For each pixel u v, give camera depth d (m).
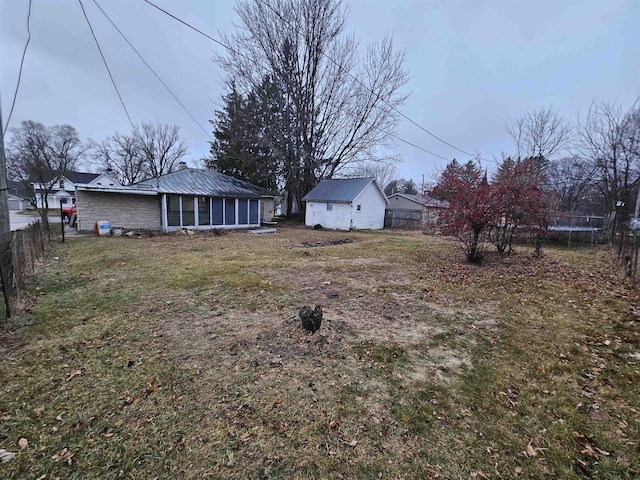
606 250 11.11
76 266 7.09
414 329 3.82
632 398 2.44
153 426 2.12
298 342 3.38
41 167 26.67
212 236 13.70
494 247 10.77
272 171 23.62
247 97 21.27
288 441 2.00
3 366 2.86
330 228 19.73
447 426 2.15
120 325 3.83
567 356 3.16
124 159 38.75
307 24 20.06
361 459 1.86
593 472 1.77
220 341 3.40
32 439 1.99
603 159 15.38
